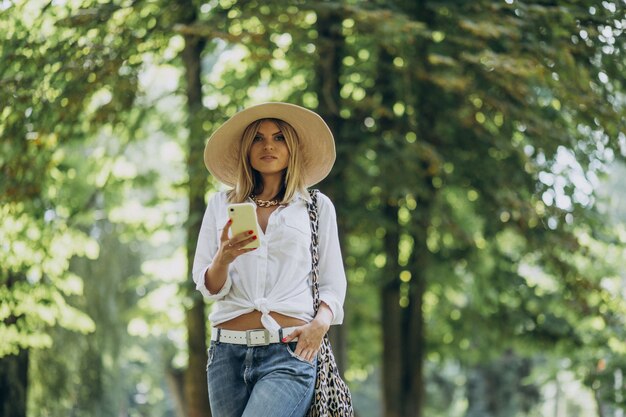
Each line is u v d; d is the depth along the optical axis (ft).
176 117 48.80
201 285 14.34
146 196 61.57
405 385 49.85
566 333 52.39
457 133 45.62
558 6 35.14
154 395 94.32
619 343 49.06
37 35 36.42
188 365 42.63
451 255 51.37
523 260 52.44
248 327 14.34
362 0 36.19
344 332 44.83
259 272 14.37
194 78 41.45
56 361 49.26
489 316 53.67
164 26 36.27
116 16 37.32
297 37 36.55
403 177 42.06
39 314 37.47
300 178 14.97
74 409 51.93
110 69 34.94
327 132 15.10
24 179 35.96
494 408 75.10
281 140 14.96
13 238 36.68
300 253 14.53
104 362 53.36
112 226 55.01
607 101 36.27
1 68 35.27
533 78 38.09
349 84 49.11
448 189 49.14
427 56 40.73
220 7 39.24
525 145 45.85
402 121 44.27
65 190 44.91
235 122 15.07
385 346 49.62
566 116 43.80
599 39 35.12
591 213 45.34
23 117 35.06
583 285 45.91
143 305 56.95
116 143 53.83
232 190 15.17
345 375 44.19
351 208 44.73
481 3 35.99
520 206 43.11
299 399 14.19
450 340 55.88
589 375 49.44
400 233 48.21
